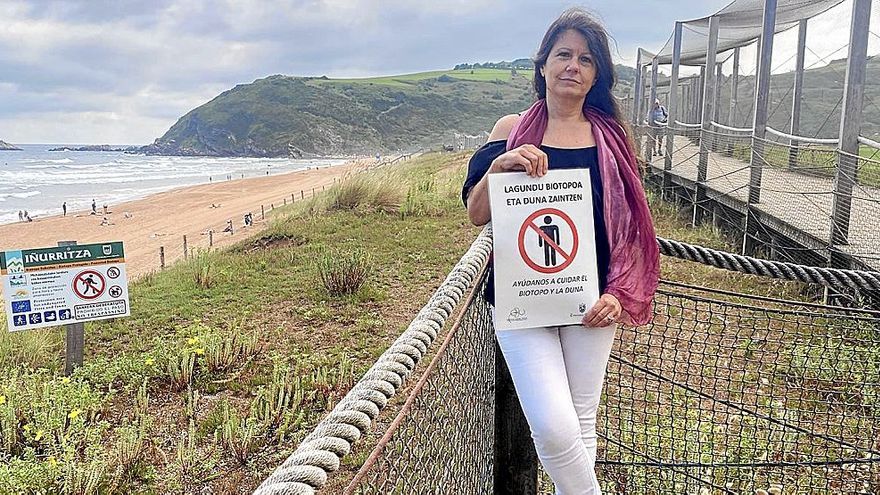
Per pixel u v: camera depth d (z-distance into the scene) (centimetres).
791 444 397
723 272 872
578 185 199
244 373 648
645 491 351
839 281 274
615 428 421
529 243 198
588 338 210
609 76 210
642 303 206
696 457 386
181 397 603
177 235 2644
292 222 1455
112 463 473
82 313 633
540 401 196
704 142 1247
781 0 1051
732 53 2028
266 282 982
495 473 254
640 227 207
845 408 418
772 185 1017
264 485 96
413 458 156
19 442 511
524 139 208
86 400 552
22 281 606
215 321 814
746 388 464
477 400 213
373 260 1068
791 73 1261
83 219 3562
